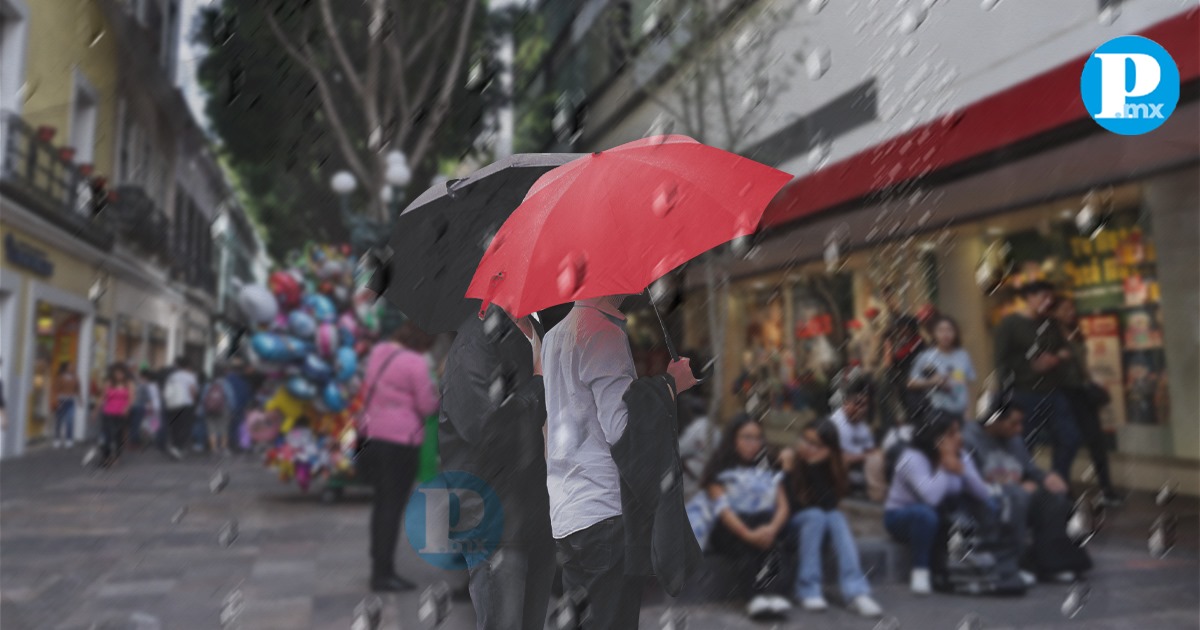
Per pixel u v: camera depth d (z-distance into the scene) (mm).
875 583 3758
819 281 8703
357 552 4508
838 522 3475
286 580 3883
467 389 2000
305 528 5324
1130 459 6203
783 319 9422
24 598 3568
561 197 1663
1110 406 6453
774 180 1694
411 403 3801
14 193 10820
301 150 8805
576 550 1691
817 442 3559
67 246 12992
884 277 7832
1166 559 4020
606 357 1713
